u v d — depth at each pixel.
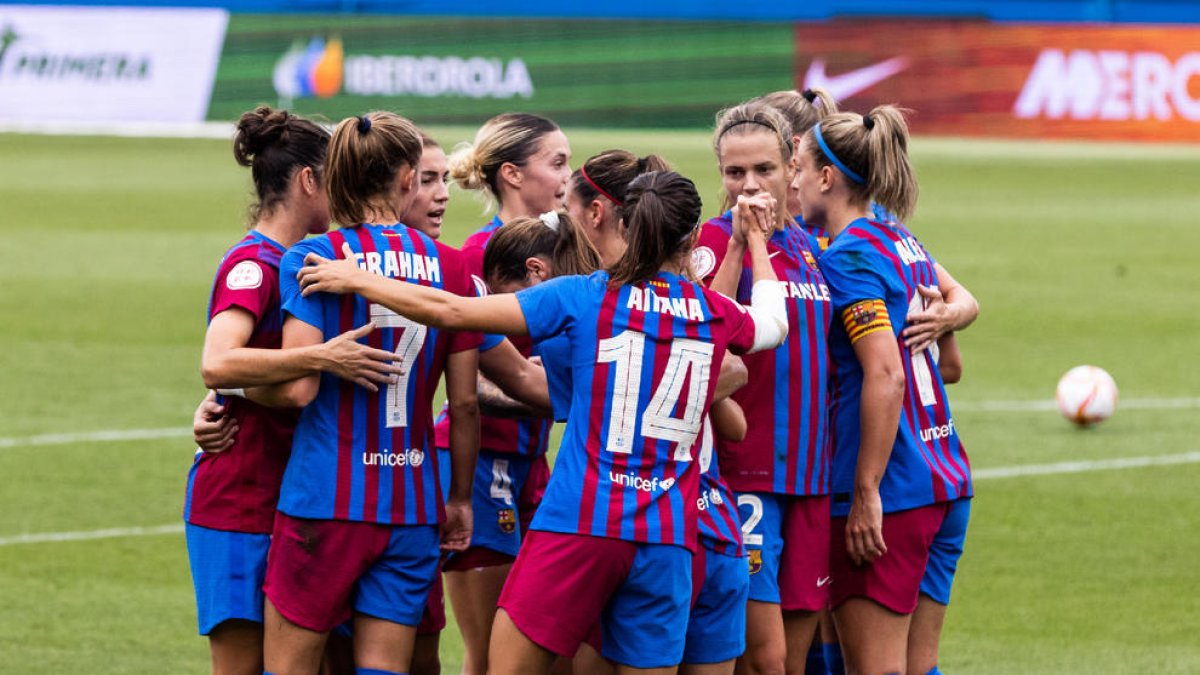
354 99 103.38
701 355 14.88
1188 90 104.44
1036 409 37.16
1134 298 53.00
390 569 15.44
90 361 40.75
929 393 17.17
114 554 25.70
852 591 16.94
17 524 27.14
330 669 16.61
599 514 14.53
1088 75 105.56
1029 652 21.83
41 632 21.92
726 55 105.25
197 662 20.94
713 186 76.44
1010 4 118.25
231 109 103.38
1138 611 23.59
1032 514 28.64
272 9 111.94
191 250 59.78
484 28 103.62
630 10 116.50
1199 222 72.38
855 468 17.02
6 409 35.41
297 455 15.13
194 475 15.76
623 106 105.25
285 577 15.09
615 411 14.70
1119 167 93.75
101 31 102.81
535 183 19.75
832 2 118.38
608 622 15.14
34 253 58.31
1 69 102.88
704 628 15.73
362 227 15.36
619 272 14.93
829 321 16.80
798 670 17.34
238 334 14.96
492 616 18.67
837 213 17.03
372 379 14.97
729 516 15.88
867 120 16.75
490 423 18.42
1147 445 33.69
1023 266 59.56
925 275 17.12
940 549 17.50
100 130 101.31
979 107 105.94
